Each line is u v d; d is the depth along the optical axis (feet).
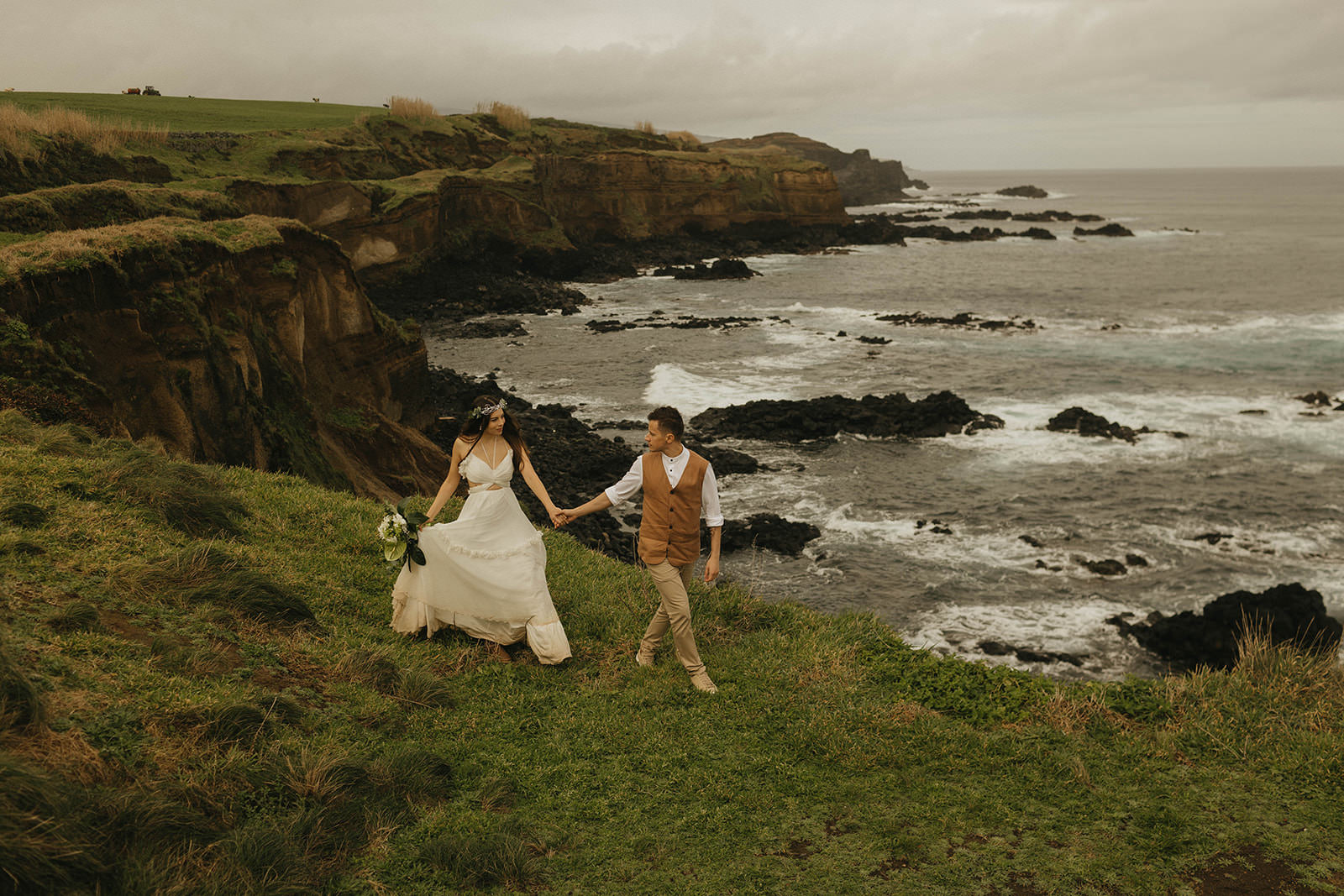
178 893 10.87
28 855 9.87
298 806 13.55
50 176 132.46
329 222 171.01
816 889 13.50
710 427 102.12
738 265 235.40
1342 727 19.25
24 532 18.95
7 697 12.29
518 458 21.63
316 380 68.54
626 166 267.39
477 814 14.65
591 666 21.58
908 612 58.13
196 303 47.85
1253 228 430.20
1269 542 69.31
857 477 85.40
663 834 14.79
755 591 61.00
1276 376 125.59
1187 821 15.52
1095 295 209.36
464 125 266.98
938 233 345.31
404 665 19.79
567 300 193.67
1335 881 13.97
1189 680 21.90
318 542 26.55
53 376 36.60
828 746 17.95
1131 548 68.44
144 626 17.13
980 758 17.72
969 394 118.11
